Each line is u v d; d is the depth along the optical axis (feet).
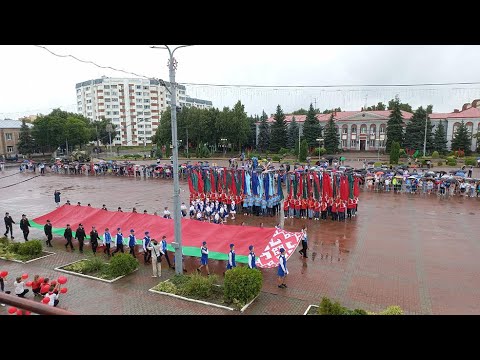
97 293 50.39
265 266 55.88
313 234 78.18
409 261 60.95
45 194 131.85
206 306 45.93
